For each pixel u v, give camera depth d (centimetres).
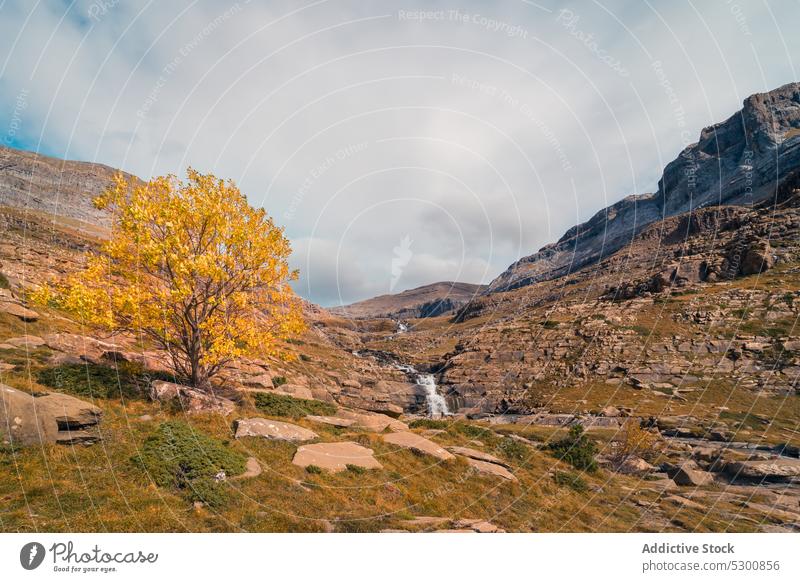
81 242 7306
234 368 3011
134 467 1381
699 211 16350
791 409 5453
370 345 14375
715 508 2264
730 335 7500
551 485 2297
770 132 19462
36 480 1211
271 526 1277
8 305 2658
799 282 8506
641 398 6253
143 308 2094
